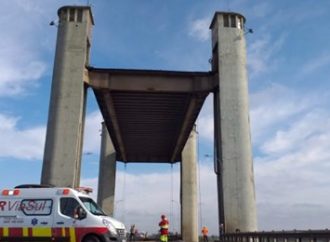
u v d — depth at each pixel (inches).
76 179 1350.9
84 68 1450.5
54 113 1376.7
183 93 1621.6
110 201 2726.4
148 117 2119.8
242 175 1349.7
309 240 648.4
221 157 1391.5
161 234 1290.6
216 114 1528.1
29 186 791.7
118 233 757.9
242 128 1400.1
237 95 1432.1
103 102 1748.3
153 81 1574.8
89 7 1491.1
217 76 1524.4
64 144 1342.3
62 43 1445.6
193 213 2640.3
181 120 2159.2
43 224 747.4
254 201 1343.5
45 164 1327.5
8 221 758.5
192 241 2581.2
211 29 1619.1
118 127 2300.7
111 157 2822.3
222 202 1360.7
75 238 732.0
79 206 748.6
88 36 1508.4
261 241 926.4
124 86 1558.8
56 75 1418.6
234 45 1482.5
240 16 1528.1
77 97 1395.2
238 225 1300.4
